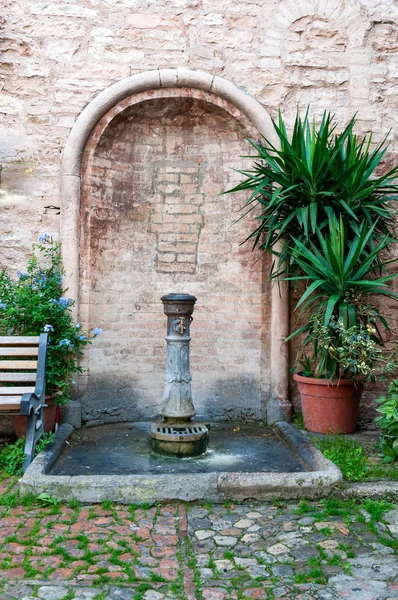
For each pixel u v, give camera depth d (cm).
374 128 542
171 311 424
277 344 520
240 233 551
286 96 539
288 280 504
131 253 555
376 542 285
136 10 527
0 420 482
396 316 534
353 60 542
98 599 230
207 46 532
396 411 391
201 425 429
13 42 514
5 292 473
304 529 299
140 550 274
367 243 496
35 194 512
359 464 381
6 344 441
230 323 552
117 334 545
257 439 470
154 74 518
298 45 540
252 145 530
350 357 441
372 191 473
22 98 514
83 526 300
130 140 552
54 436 433
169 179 569
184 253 567
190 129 565
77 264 507
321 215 489
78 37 520
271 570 257
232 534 294
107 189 538
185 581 246
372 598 234
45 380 430
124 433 488
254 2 538
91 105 511
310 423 476
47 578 246
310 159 466
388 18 547
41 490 329
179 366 426
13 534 288
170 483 333
